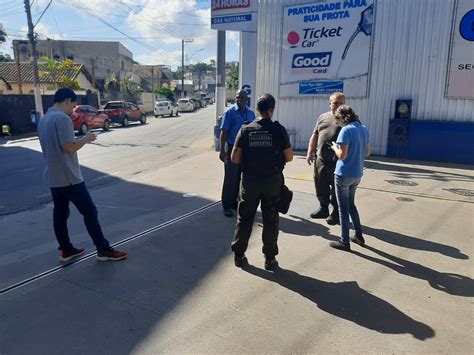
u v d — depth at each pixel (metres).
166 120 33.84
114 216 6.25
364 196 7.30
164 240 5.13
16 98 22.45
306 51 12.52
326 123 5.70
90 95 32.62
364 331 3.18
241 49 12.67
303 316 3.39
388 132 11.59
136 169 10.82
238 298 3.70
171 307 3.54
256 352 2.93
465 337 3.11
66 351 2.95
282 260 4.52
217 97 14.21
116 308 3.53
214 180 8.81
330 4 11.88
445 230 5.51
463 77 10.48
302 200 7.02
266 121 4.13
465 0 10.17
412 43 10.98
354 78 11.88
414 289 3.87
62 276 4.15
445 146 10.87
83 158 12.88
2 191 8.42
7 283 4.02
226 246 4.95
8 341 3.07
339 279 4.07
